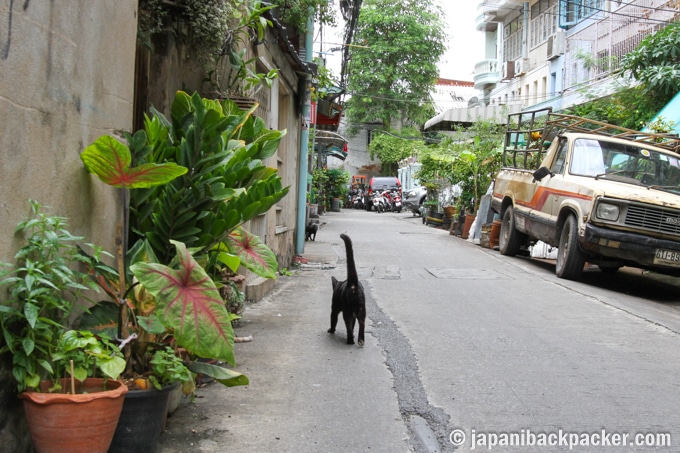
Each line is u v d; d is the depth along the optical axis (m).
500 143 21.81
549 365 6.17
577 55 22.69
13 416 3.36
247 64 8.84
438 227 25.77
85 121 4.09
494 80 39.91
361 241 18.81
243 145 5.66
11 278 3.15
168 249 4.89
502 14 38.00
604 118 18.28
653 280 13.16
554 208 12.61
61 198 3.81
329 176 39.78
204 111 4.81
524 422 4.72
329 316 8.36
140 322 4.02
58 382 3.46
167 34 6.75
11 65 3.26
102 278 4.24
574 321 8.18
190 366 4.30
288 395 5.24
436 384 5.56
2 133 3.20
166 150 5.07
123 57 4.65
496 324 7.90
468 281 11.38
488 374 5.86
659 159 12.59
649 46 16.75
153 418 3.80
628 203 10.68
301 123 14.73
